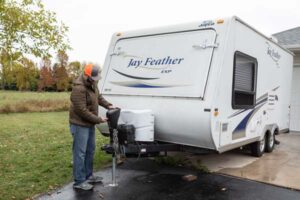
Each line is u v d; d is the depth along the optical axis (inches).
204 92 178.1
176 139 193.0
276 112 282.0
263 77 246.2
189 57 191.3
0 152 274.4
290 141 326.3
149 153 200.1
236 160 243.8
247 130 223.1
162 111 192.1
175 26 203.6
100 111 220.8
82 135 175.2
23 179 197.2
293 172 210.8
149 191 176.2
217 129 180.1
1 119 557.6
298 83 389.7
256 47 228.7
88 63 187.2
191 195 170.2
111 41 234.1
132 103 208.7
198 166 222.1
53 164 232.1
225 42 183.2
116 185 185.6
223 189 179.0
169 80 194.9
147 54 211.3
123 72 220.1
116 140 180.9
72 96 169.2
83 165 178.5
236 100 201.8
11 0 330.6
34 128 438.0
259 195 169.6
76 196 168.7
